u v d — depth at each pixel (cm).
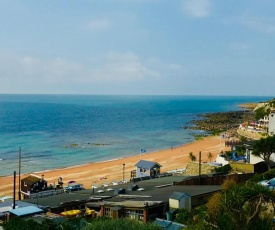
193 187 5191
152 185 5900
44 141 14988
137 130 19138
